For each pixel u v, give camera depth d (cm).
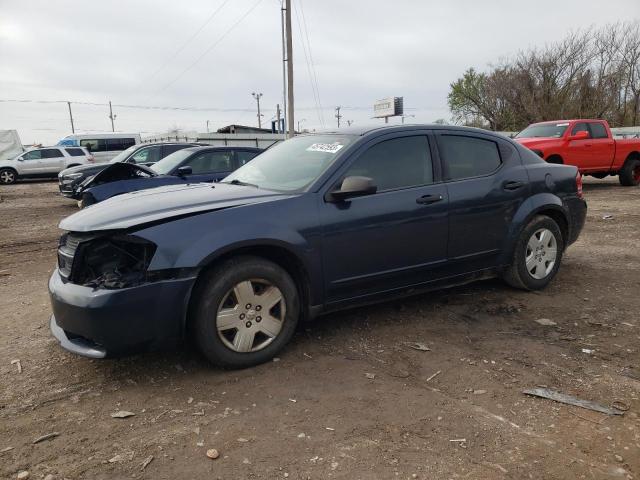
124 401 312
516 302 483
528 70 3691
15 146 3014
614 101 3594
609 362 359
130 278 319
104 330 310
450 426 282
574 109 3547
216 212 344
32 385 335
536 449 262
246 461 253
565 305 475
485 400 310
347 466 249
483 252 465
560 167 533
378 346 389
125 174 895
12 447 267
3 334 428
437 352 377
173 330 326
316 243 370
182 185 459
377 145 414
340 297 392
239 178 456
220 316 338
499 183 471
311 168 405
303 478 240
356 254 390
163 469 248
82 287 321
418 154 433
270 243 349
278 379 338
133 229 322
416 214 415
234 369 350
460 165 455
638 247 712
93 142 2828
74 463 253
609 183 1656
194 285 334
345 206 384
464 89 4419
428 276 437
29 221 1180
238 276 340
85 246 333
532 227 494
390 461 252
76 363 366
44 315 476
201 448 264
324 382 333
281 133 4119
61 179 1341
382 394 317
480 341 397
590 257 659
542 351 378
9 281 619
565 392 319
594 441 269
